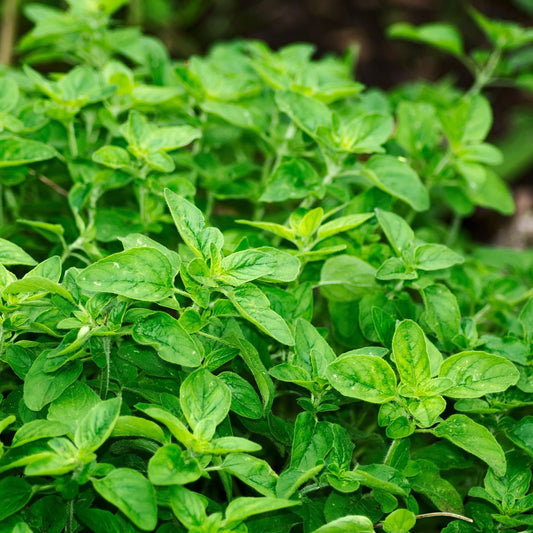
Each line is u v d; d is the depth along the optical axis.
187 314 0.59
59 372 0.58
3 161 0.63
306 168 0.65
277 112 0.70
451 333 0.62
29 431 0.57
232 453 0.57
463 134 0.69
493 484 0.60
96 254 0.63
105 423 0.56
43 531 0.58
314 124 0.65
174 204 0.59
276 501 0.56
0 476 0.59
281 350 0.63
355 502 0.59
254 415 0.59
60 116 0.65
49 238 0.65
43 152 0.63
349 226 0.61
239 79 0.69
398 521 0.57
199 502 0.56
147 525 0.55
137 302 0.60
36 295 0.58
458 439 0.58
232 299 0.58
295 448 0.58
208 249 0.59
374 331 0.62
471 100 0.69
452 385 0.58
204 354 0.59
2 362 0.61
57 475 0.57
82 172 0.65
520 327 0.66
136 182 0.64
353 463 0.63
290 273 0.59
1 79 0.65
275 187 0.64
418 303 0.69
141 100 0.67
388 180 0.65
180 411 0.59
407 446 0.60
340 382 0.58
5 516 0.56
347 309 0.64
